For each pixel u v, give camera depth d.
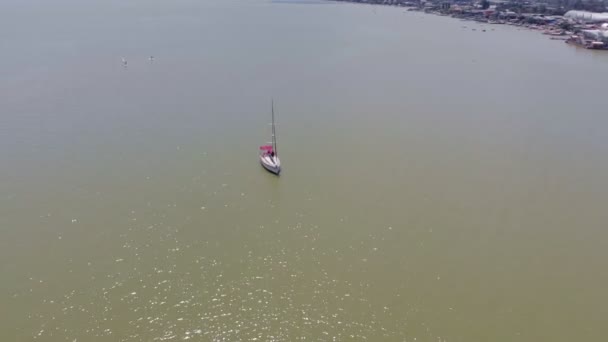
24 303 43.41
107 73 128.50
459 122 97.06
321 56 167.50
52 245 51.69
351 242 54.00
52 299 44.00
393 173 71.69
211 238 54.06
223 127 88.94
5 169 68.44
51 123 87.31
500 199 64.62
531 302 45.44
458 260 51.38
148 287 45.94
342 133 88.25
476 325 42.38
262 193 64.62
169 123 89.94
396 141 85.06
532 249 53.69
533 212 61.59
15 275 46.88
